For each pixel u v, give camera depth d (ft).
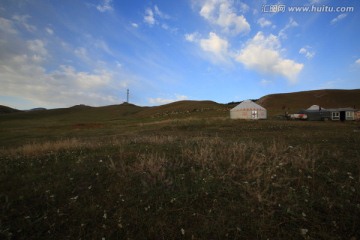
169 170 19.13
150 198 14.55
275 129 71.87
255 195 14.21
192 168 19.12
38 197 15.43
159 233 11.50
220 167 19.26
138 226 12.03
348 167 19.19
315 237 10.82
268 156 22.48
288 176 17.10
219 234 11.21
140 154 24.71
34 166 22.68
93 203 14.35
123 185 16.62
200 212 13.03
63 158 25.52
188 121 112.88
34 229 12.13
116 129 105.60
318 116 134.31
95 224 12.35
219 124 95.40
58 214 13.26
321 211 12.80
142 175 17.95
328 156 23.53
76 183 17.26
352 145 32.78
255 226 11.67
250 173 17.54
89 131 101.91
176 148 28.73
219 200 14.07
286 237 10.88
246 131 68.95
